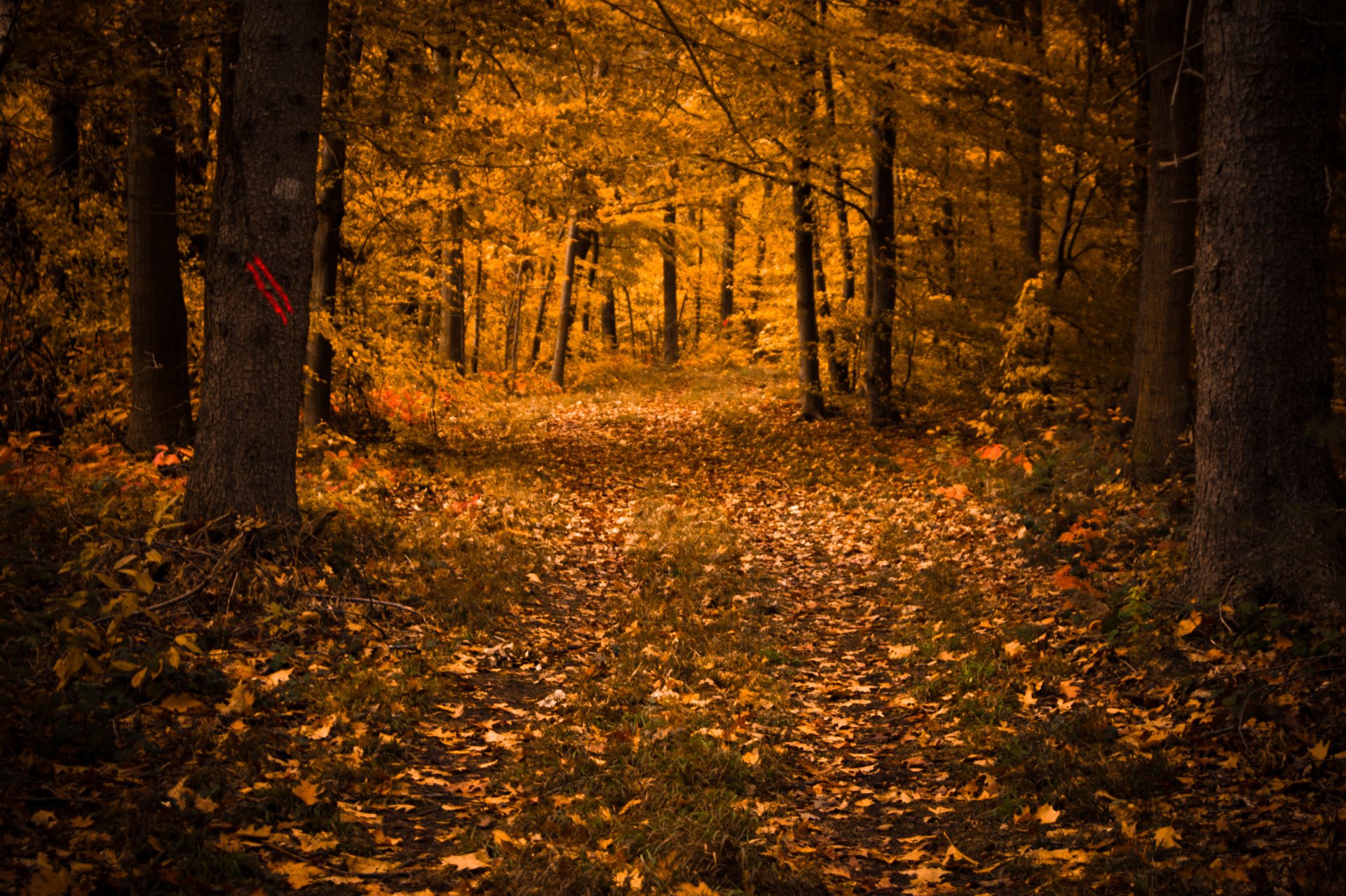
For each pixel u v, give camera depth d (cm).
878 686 579
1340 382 940
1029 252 1538
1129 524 762
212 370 621
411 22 888
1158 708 482
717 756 426
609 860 332
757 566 844
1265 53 553
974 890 337
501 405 1984
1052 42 1582
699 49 926
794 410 1742
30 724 377
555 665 589
